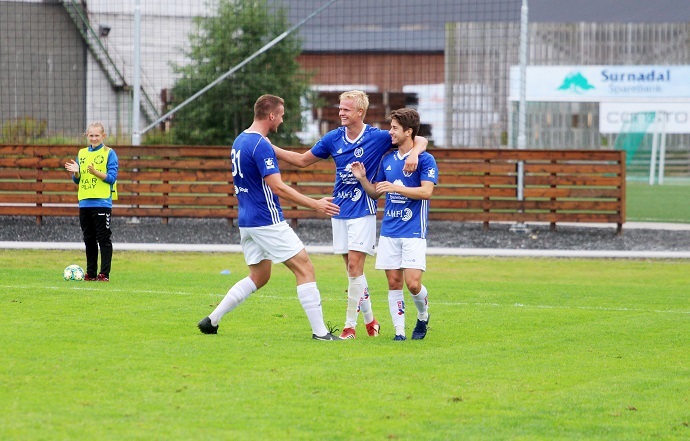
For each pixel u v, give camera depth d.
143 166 66.75
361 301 30.42
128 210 66.69
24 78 87.12
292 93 88.69
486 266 53.44
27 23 93.69
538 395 22.33
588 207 64.94
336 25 95.69
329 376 23.56
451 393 22.30
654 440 18.97
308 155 31.27
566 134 129.50
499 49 95.94
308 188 66.25
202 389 21.94
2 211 66.62
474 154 65.50
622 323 33.38
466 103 95.81
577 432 19.38
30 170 66.56
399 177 29.59
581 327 32.44
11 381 22.27
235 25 87.75
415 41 103.94
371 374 23.98
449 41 95.88
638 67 123.62
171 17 100.19
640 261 56.28
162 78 93.81
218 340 28.31
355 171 29.38
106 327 30.03
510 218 65.31
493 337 30.34
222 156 66.62
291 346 27.66
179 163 66.62
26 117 86.31
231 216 66.38
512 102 95.75
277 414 20.03
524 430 19.41
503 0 97.94
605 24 127.88
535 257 57.41
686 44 126.75
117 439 17.97
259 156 28.20
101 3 99.19
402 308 30.16
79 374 23.09
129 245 58.59
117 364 24.36
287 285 42.84
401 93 104.06
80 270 42.41
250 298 38.12
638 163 134.25
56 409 19.94
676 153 135.62
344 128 30.92
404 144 29.55
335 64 102.62
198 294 38.41
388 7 100.00
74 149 66.56
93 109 95.44
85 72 95.50
